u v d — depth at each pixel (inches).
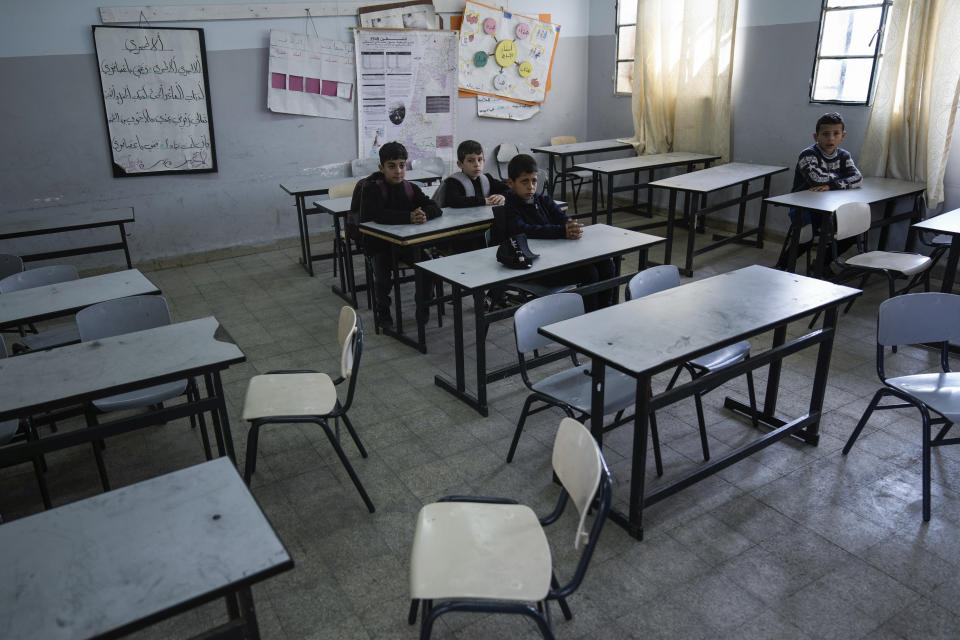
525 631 74.6
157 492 59.7
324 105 237.8
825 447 109.7
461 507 69.8
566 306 104.0
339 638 74.6
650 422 101.3
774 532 90.1
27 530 54.9
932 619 75.1
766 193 218.1
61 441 79.5
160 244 224.4
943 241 172.7
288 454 112.0
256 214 237.1
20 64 193.3
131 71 206.2
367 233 153.9
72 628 45.2
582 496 61.1
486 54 264.8
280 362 148.9
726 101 232.7
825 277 178.5
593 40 287.3
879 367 99.3
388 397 131.1
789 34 212.8
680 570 83.5
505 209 139.1
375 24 238.4
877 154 193.8
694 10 233.9
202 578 49.4
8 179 199.3
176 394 101.7
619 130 287.0
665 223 245.4
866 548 86.6
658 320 93.1
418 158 263.1
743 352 108.3
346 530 92.8
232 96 222.7
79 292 121.4
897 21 179.5
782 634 73.6
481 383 121.0
